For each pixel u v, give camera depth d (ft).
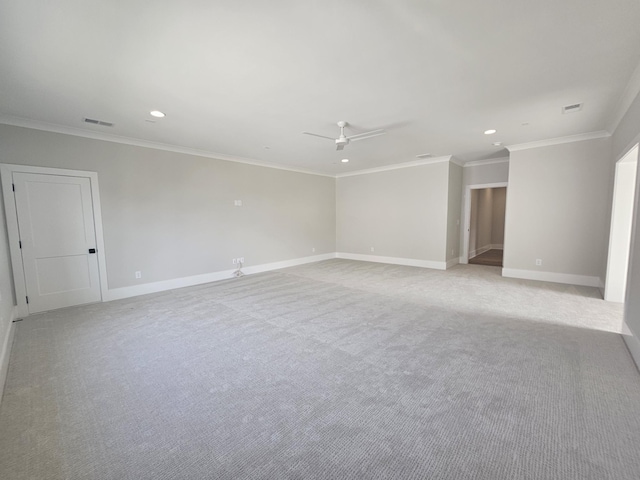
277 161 22.00
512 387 6.89
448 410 6.11
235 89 9.82
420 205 23.00
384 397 6.59
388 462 4.83
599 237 15.93
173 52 7.63
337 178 28.66
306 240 25.85
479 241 30.40
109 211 14.83
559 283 17.04
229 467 4.80
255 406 6.37
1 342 8.23
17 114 11.75
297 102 10.94
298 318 11.79
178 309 13.17
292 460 4.91
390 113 12.14
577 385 6.95
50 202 13.12
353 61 8.18
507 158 21.71
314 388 7.00
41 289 12.94
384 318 11.64
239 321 11.55
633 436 5.30
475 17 6.38
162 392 6.95
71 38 6.93
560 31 6.89
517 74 8.96
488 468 4.67
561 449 5.04
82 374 7.77
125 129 13.85
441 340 9.53
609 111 12.11
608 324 10.78
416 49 7.63
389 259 25.30
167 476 4.65
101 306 13.79
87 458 5.02
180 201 17.53
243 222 20.93
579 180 16.29
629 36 7.06
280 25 6.59
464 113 12.21
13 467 4.83
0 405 6.46
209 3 5.82
